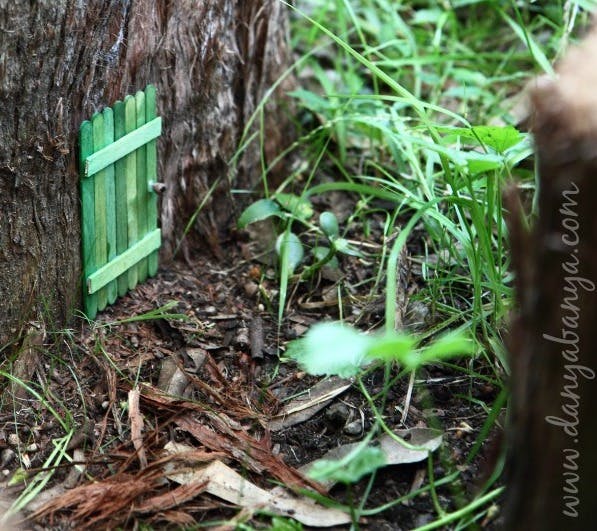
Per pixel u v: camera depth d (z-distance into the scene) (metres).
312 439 0.60
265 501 0.56
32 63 0.57
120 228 0.66
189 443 0.59
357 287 0.70
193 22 0.67
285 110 0.78
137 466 0.58
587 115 0.43
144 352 0.64
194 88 0.69
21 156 0.58
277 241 0.71
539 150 0.45
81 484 0.57
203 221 0.73
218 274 0.71
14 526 0.54
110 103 0.63
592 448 0.46
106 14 0.60
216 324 0.67
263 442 0.59
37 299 0.62
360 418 0.60
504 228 0.68
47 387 0.61
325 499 0.55
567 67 0.46
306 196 0.75
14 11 0.55
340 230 0.74
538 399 0.46
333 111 0.78
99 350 0.63
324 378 0.63
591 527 0.47
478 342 0.61
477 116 0.81
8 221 0.59
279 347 0.66
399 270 0.67
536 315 0.46
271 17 0.74
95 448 0.59
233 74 0.72
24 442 0.59
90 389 0.62
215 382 0.63
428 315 0.65
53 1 0.56
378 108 0.78
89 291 0.64
